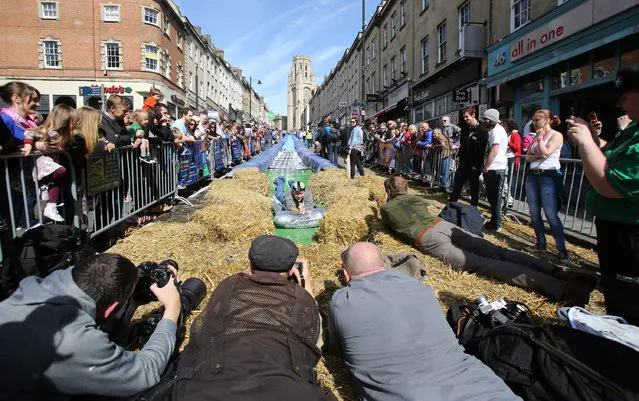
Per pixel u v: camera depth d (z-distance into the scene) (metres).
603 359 1.92
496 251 4.22
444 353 2.11
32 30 29.75
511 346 2.18
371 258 2.61
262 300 2.09
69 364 1.67
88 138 4.16
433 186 10.10
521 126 12.92
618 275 2.47
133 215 5.92
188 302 2.88
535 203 4.86
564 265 4.51
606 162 2.34
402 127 13.65
